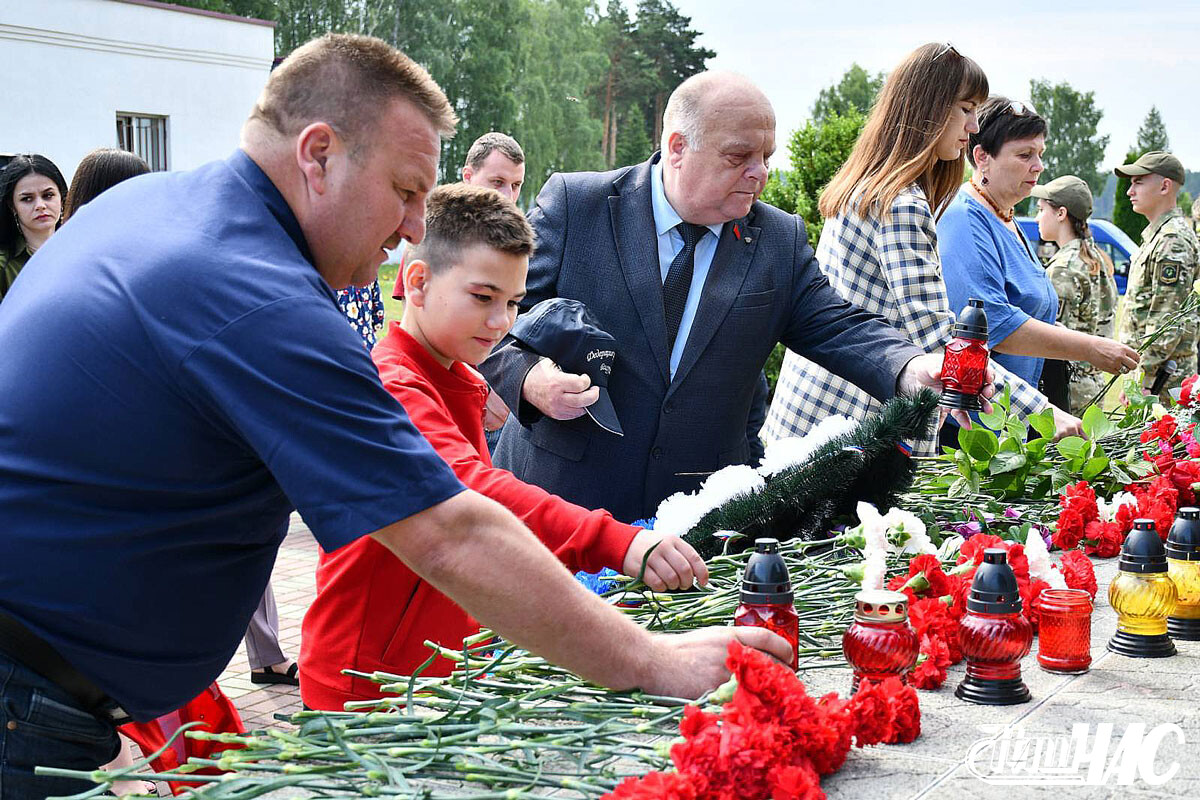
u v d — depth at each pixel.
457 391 2.42
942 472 3.19
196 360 1.54
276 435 1.50
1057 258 6.43
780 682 1.40
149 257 1.60
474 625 2.33
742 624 1.80
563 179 3.26
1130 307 6.75
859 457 2.47
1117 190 17.36
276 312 1.52
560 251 3.17
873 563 1.94
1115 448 3.27
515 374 2.88
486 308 2.32
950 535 2.73
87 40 19.91
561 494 3.12
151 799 1.41
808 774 1.33
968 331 2.74
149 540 1.67
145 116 21.09
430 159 1.72
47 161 4.55
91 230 1.72
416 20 46.94
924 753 1.53
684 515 2.46
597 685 1.67
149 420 1.59
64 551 1.65
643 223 3.14
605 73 68.62
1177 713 1.67
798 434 3.70
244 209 1.65
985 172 4.42
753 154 2.99
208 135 21.89
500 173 5.53
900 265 3.49
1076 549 2.44
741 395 3.21
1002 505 2.96
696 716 1.38
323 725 1.56
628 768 1.50
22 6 18.95
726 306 3.12
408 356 2.36
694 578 2.14
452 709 1.62
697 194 3.02
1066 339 4.09
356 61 1.65
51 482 1.63
